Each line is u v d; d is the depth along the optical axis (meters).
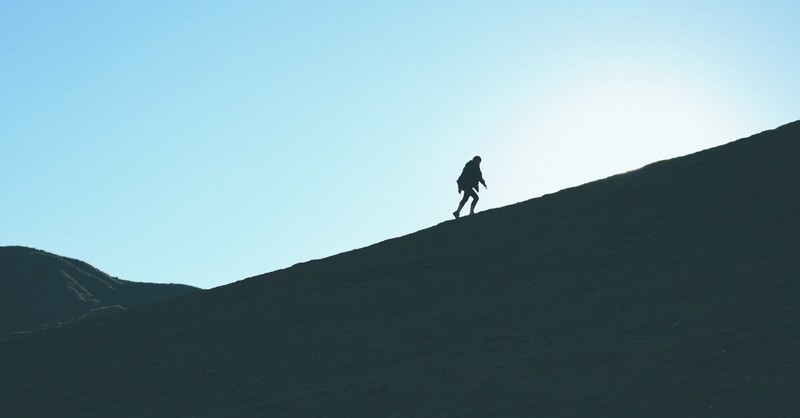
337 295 24.97
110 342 24.16
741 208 25.19
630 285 20.92
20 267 75.62
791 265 20.05
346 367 18.92
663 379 14.43
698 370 14.59
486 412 14.50
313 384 18.08
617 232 25.45
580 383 15.01
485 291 22.77
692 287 19.81
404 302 23.05
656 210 26.75
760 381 13.64
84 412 18.72
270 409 16.78
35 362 23.42
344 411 16.00
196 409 17.70
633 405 13.63
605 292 20.75
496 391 15.38
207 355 21.28
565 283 22.12
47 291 71.94
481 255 26.14
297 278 28.14
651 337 16.89
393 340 20.09
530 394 14.95
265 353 20.83
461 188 33.19
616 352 16.16
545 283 22.44
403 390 16.48
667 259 22.53
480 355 17.95
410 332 20.44
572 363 16.06
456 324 20.47
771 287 18.73
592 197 29.70
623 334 17.45
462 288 23.41
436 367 17.58
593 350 16.47
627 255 23.48
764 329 15.98
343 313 23.08
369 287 25.17
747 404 12.89
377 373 18.03
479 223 30.36
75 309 68.69
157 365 21.00
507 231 28.28
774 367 14.15
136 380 20.02
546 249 25.38
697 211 25.83
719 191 27.23
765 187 26.50
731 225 24.03
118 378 20.36
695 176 29.31
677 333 16.83
